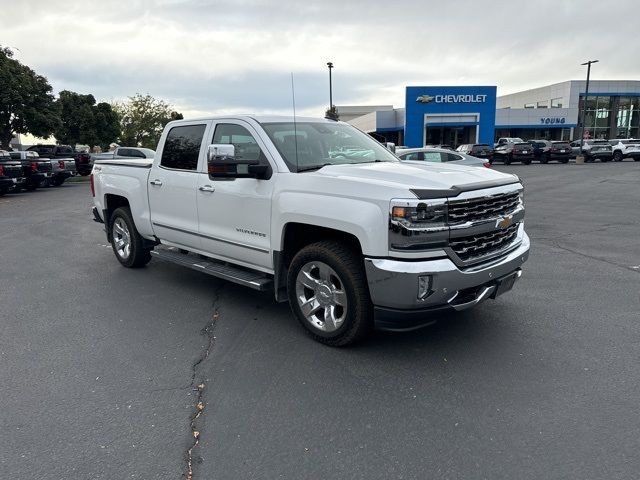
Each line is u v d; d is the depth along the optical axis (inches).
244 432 121.5
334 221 153.3
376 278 145.9
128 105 2420.0
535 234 368.5
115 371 154.1
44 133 1198.3
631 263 275.0
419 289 142.4
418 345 169.2
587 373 147.8
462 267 148.6
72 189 868.0
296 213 164.4
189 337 179.6
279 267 177.8
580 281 241.1
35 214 523.2
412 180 150.9
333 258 157.5
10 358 163.8
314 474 106.0
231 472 107.0
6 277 263.1
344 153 195.6
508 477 104.0
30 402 136.3
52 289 239.8
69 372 153.6
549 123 2094.0
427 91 1742.1
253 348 169.2
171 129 228.2
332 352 164.9
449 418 126.0
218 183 195.8
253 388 142.6
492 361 156.8
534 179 877.2
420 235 140.6
